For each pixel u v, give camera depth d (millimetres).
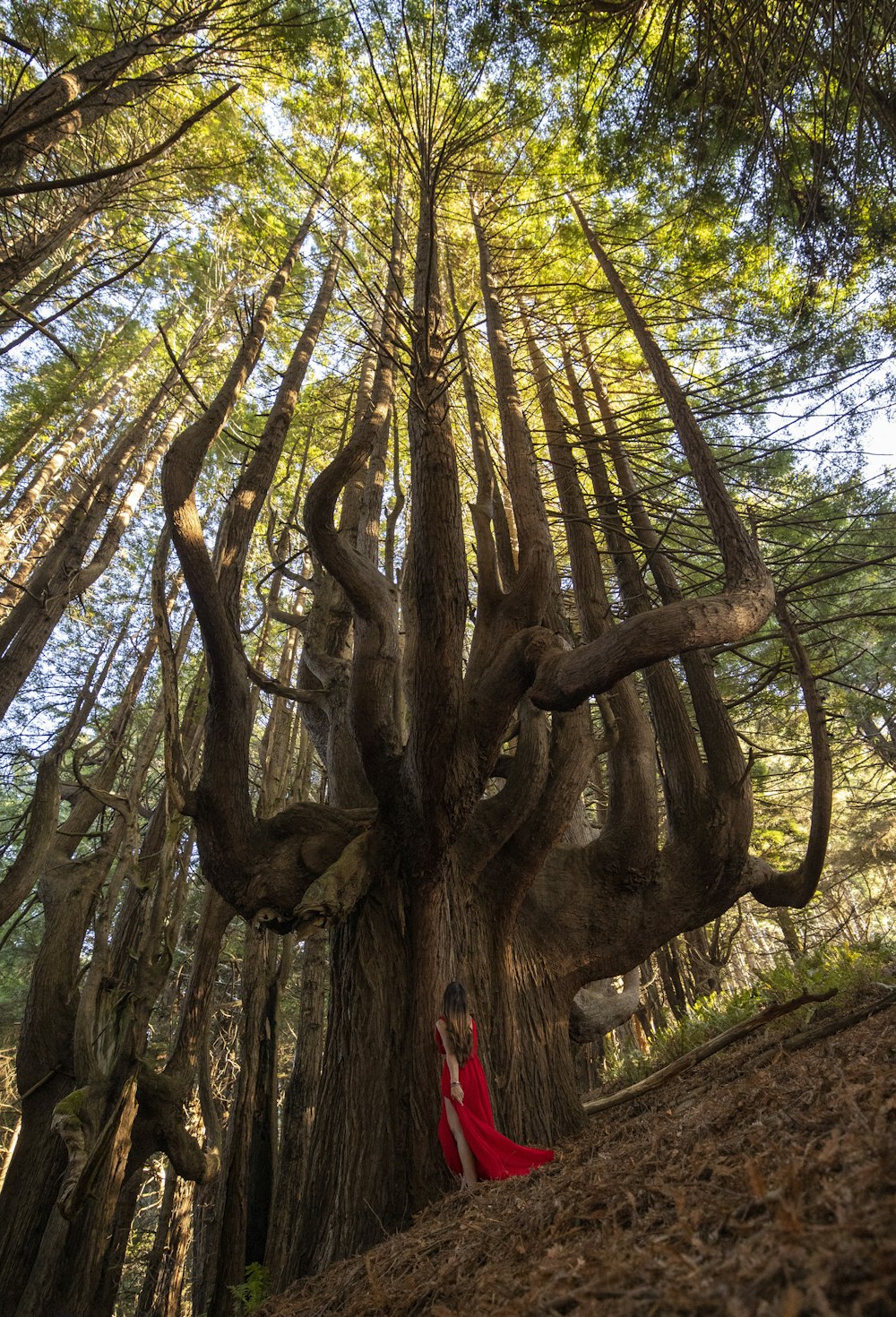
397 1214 5168
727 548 4742
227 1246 7984
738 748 7832
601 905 7391
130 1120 5719
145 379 17109
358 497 9398
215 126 10352
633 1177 2670
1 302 2898
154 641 13992
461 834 6133
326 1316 3352
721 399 8266
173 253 13633
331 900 5672
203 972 8664
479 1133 4758
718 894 7555
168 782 6109
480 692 5969
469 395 7867
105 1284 7910
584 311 9727
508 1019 6301
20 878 8047
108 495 11016
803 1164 1822
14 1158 7629
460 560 5516
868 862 17047
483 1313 2012
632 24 6867
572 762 7113
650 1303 1460
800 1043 4840
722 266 8656
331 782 7867
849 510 9422
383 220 10328
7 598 11867
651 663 4352
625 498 8695
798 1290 1236
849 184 6293
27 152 5195
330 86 9367
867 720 12797
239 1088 8836
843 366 7891
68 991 8594
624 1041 15656
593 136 8406
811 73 5906
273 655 19016
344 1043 6047
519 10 6855
